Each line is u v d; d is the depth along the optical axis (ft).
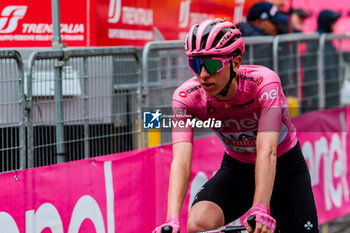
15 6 25.88
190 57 15.90
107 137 24.09
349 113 36.27
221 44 15.70
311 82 35.91
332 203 33.96
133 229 24.43
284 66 33.27
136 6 30.30
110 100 24.18
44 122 21.67
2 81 20.04
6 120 20.26
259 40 30.99
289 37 33.45
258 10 35.83
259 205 15.15
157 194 25.58
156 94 26.35
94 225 22.63
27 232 20.08
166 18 33.17
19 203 19.77
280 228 20.07
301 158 19.99
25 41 26.23
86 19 26.96
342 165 35.27
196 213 17.53
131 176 24.22
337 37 38.60
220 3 37.27
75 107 22.82
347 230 36.73
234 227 14.71
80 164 21.89
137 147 25.52
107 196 23.11
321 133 33.37
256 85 17.51
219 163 28.48
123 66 24.67
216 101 17.97
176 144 17.39
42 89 21.54
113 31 28.43
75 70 22.72
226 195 18.85
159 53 26.53
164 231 14.19
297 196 19.45
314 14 48.83
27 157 20.94
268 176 15.90
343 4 51.29
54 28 23.16
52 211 20.95
